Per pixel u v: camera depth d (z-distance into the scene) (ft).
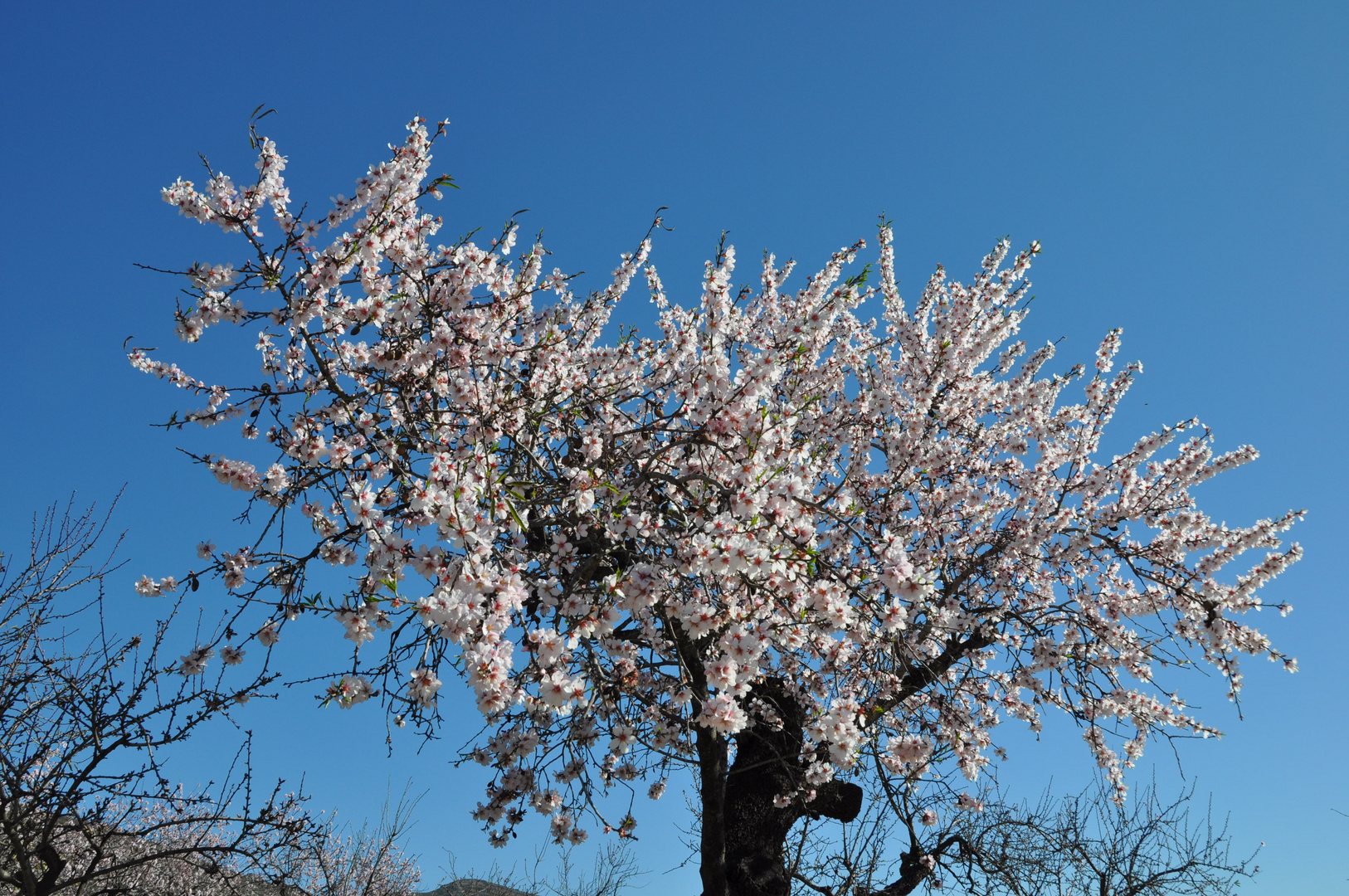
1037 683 22.33
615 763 20.63
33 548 17.53
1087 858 25.96
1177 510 23.72
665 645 19.35
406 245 14.80
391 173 13.48
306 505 16.10
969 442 26.32
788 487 13.64
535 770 17.63
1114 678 22.94
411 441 15.90
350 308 14.83
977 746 21.35
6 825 14.26
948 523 24.16
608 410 18.86
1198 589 21.74
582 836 17.60
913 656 19.67
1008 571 23.66
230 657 15.31
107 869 15.21
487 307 16.61
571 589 14.79
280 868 16.46
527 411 17.43
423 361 15.21
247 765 16.12
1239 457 23.41
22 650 16.30
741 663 13.09
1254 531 22.33
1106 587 24.85
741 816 22.07
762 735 22.25
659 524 15.74
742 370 14.55
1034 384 23.25
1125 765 24.35
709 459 15.83
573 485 15.56
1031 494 23.82
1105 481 23.35
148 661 15.87
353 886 27.32
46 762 16.22
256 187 12.96
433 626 13.43
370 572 13.62
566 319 20.86
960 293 24.18
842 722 13.78
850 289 14.83
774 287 23.93
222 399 16.06
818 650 18.34
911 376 25.13
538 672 14.20
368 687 14.07
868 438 23.06
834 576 14.10
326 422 16.19
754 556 12.89
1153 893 27.27
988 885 23.90
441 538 12.71
